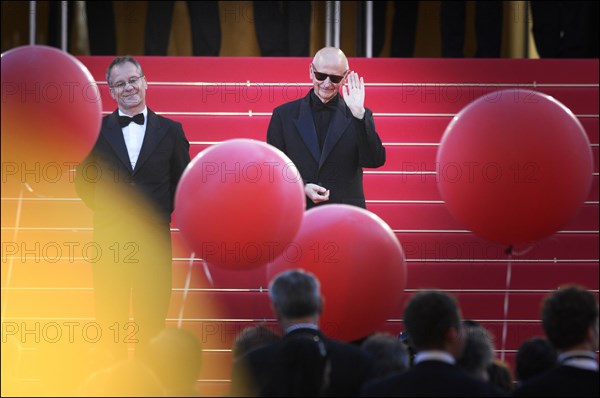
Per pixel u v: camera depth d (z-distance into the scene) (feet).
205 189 53.42
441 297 40.40
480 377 45.11
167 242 65.36
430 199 84.69
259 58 87.35
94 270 64.44
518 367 46.83
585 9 94.43
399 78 87.71
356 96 64.80
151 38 97.09
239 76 87.10
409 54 101.04
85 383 42.37
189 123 85.05
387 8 108.17
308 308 44.14
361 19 101.86
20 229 79.77
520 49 108.88
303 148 67.36
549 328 41.45
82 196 65.57
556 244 82.48
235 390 43.93
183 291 77.92
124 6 106.93
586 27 94.68
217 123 85.25
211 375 74.59
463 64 88.07
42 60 53.98
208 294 77.87
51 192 80.64
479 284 81.10
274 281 44.47
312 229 54.49
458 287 81.05
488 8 96.48
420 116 86.69
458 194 55.26
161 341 42.06
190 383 42.19
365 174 84.69
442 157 55.88
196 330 76.13
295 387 42.55
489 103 55.57
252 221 53.06
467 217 56.13
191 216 53.62
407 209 83.66
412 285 80.84
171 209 66.23
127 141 65.92
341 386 43.88
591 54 97.45
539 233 55.52
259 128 85.40
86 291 78.18
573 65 88.48
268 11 97.96
